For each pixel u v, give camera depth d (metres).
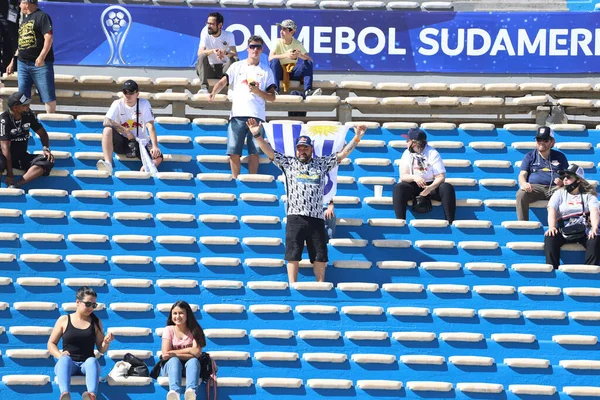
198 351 25.23
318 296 27.70
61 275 28.16
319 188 28.22
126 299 27.64
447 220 30.31
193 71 39.47
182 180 31.20
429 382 25.98
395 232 30.00
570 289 27.98
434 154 30.69
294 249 28.05
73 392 24.84
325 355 26.33
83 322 25.25
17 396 25.30
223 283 27.72
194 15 39.44
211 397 25.41
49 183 31.17
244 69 32.81
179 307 25.30
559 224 29.62
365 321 27.28
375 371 26.41
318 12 39.38
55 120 33.25
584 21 39.19
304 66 36.12
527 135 33.59
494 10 39.78
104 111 38.56
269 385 25.78
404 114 37.56
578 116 39.78
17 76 35.47
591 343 27.03
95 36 39.31
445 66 39.38
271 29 39.28
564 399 26.14
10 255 28.08
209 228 29.73
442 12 39.44
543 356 26.95
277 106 35.47
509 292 27.95
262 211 30.48
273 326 27.20
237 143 31.98
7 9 37.06
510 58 39.34
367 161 32.34
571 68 39.22
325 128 32.00
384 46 39.47
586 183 29.48
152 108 35.75
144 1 39.53
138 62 39.38
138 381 25.08
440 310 27.33
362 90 36.84
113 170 32.06
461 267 28.78
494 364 26.55
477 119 37.78
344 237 30.02
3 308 27.06
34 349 26.16
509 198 32.03
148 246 28.97
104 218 29.45
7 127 30.73
